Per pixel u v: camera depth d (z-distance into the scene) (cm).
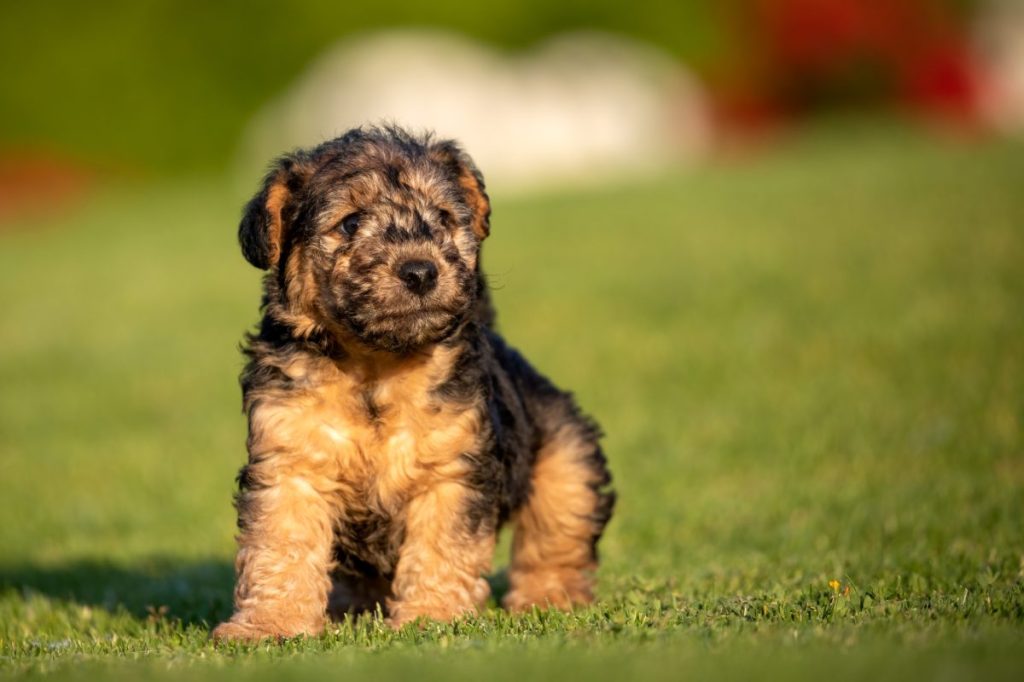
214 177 4819
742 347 1741
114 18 4747
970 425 1334
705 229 2500
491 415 755
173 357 2033
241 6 4809
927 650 556
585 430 856
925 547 927
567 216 2820
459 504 738
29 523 1250
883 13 4953
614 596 833
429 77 4631
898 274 1998
